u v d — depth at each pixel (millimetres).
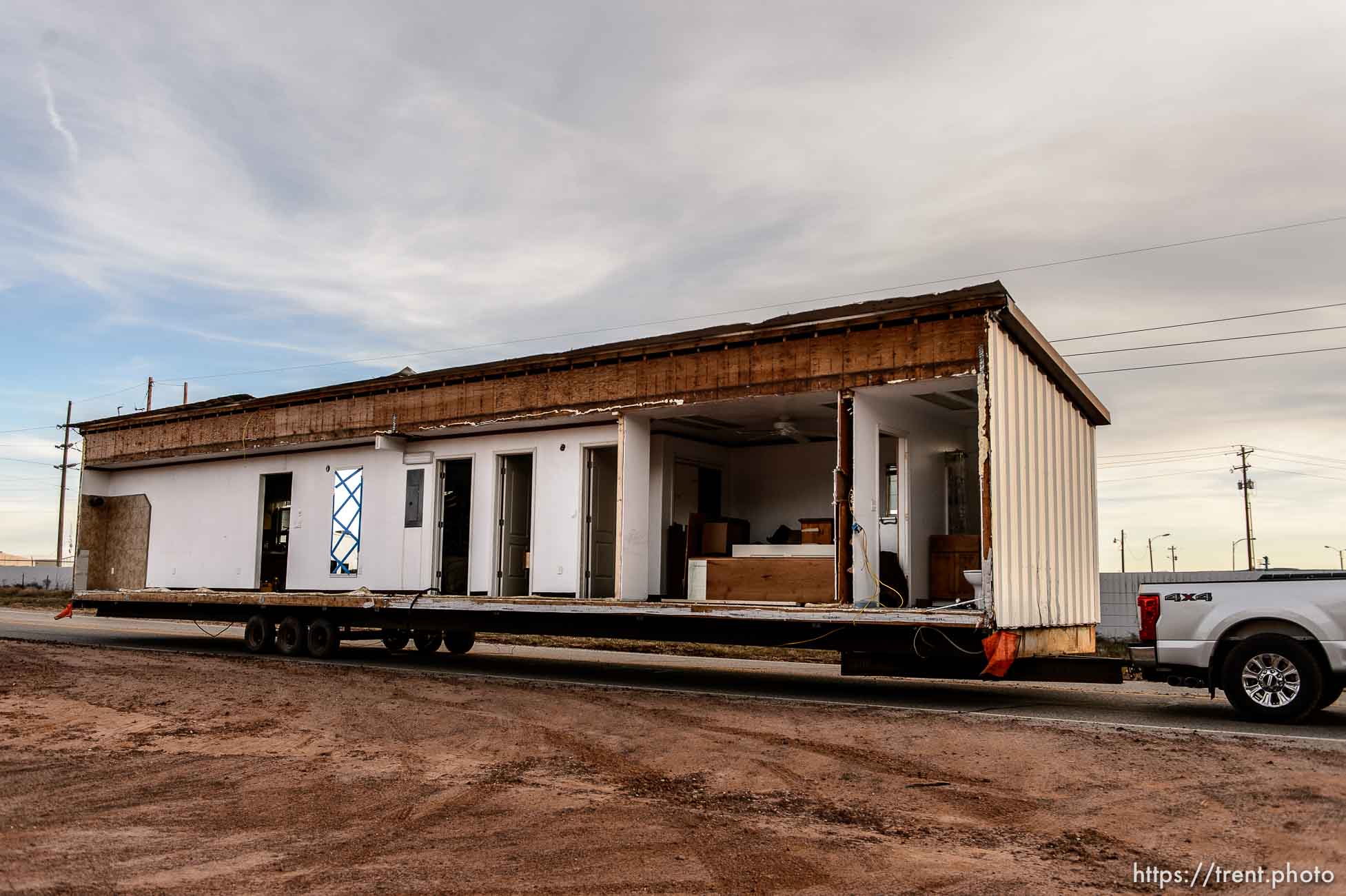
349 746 8531
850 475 11117
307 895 4773
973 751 8039
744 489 16141
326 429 16531
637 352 12852
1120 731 8797
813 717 9852
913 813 6289
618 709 10414
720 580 12609
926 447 12742
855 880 4992
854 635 11180
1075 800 6508
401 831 5883
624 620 12844
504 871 5145
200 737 8930
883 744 8422
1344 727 9156
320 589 16859
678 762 7840
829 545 12578
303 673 13609
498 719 9828
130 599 18438
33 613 33125
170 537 19203
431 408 15281
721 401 12141
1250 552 52188
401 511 16000
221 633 22203
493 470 15133
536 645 20734
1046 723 9289
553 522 14391
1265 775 7020
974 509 13516
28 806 6492
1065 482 12711
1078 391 12977
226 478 18484
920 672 11023
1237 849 5445
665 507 14914
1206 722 9523
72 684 12242
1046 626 11375
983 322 10195
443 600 14398
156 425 19266
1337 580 9297
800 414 13266
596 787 7000
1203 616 9789
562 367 13773
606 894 4812
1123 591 25594
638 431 13234
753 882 4969
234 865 5234
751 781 7176
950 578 12320
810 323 11383
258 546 17766
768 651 19000
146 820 6137
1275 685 9336
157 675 13242
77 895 4750
